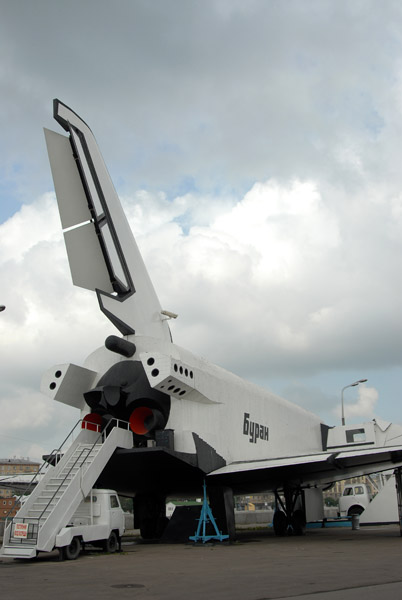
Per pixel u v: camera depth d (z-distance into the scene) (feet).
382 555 44.70
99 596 26.37
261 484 75.41
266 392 87.15
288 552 49.08
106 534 50.11
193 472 62.34
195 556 46.42
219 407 69.72
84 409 65.92
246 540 67.97
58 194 68.59
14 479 81.82
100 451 54.90
